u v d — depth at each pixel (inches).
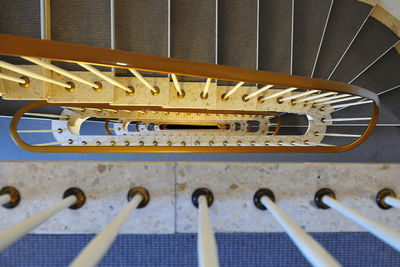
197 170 25.8
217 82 57.0
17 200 25.2
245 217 26.1
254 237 28.0
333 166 25.8
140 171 25.6
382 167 25.7
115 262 28.0
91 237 27.0
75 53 23.4
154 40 53.6
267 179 25.9
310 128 70.7
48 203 25.4
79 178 25.4
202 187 25.9
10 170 25.0
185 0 55.3
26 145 45.8
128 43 53.4
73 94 46.6
